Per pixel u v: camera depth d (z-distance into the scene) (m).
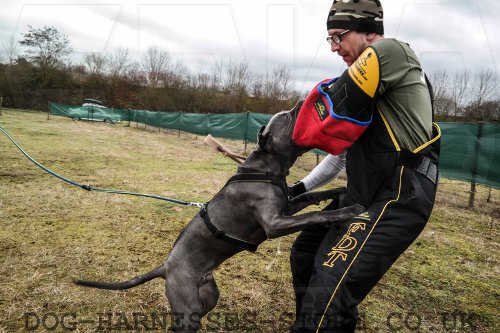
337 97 1.91
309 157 12.48
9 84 29.27
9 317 2.91
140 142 15.35
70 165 9.09
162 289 3.44
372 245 1.85
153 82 20.64
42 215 5.25
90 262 3.89
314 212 2.18
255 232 2.65
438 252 4.60
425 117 1.92
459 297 3.50
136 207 5.89
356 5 2.02
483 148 6.68
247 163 2.65
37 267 3.71
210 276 2.79
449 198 7.56
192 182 8.04
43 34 28.27
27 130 15.80
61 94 29.22
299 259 2.53
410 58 1.91
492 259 4.43
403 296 3.47
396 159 1.91
